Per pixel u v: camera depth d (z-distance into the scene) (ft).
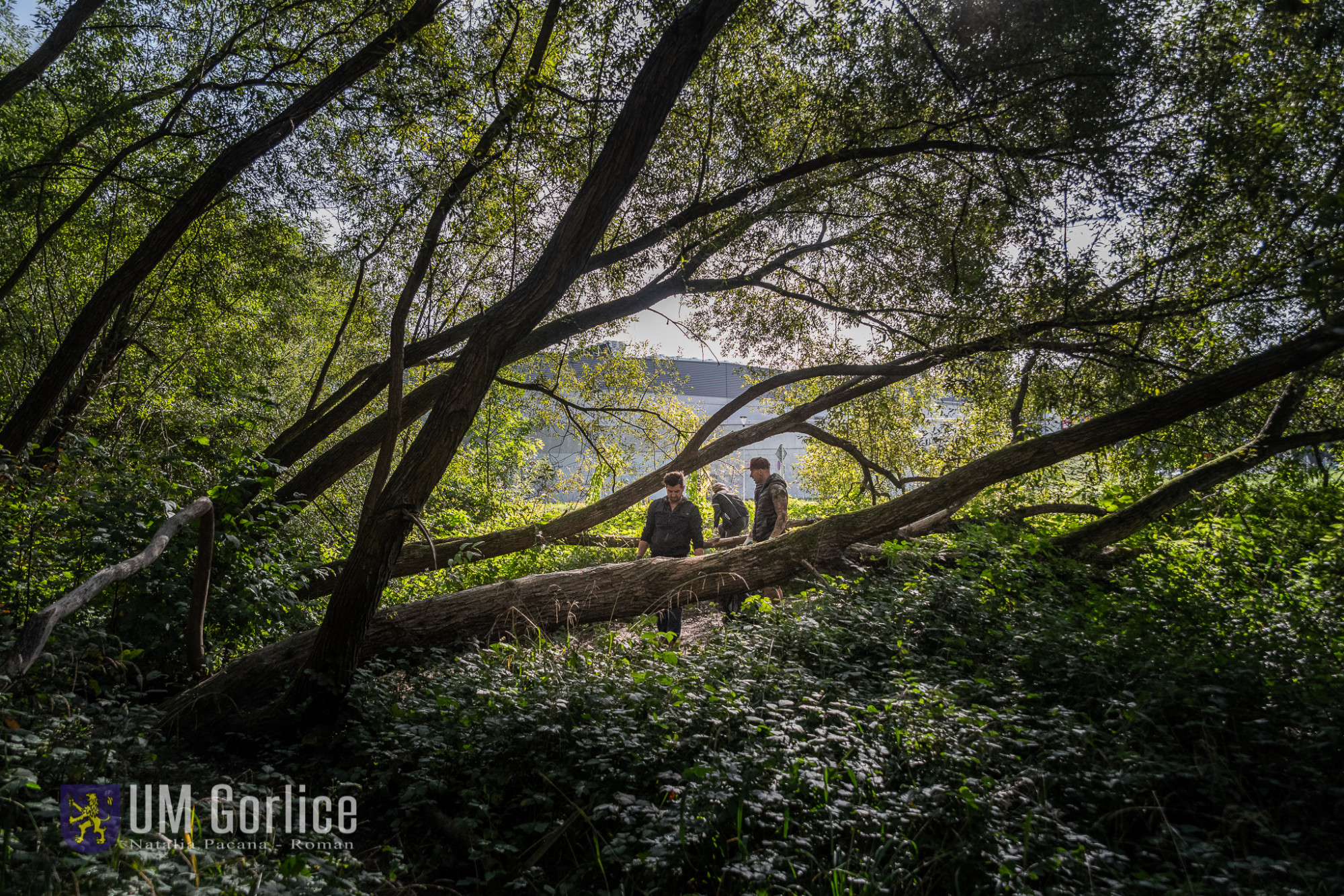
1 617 14.35
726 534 28.96
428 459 16.52
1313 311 23.76
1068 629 16.74
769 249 33.73
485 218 25.88
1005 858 9.22
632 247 29.73
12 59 42.11
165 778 12.38
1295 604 18.39
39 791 9.94
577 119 25.27
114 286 23.58
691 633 24.45
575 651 16.76
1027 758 11.84
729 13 19.20
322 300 45.57
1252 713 12.97
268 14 28.32
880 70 26.76
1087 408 30.17
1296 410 28.07
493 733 13.11
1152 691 13.30
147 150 34.63
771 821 10.32
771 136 29.25
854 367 32.40
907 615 18.34
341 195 29.43
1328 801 10.93
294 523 29.68
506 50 25.35
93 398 34.68
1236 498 30.14
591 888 10.57
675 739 12.37
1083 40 24.90
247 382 43.47
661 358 40.40
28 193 33.14
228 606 17.67
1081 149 25.11
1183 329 27.37
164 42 32.55
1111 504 29.30
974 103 26.32
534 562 33.53
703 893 9.76
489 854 11.46
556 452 56.80
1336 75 22.20
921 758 11.30
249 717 15.69
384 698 15.67
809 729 12.89
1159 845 10.09
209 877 8.75
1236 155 22.95
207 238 34.37
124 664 14.46
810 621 17.56
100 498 17.58
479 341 17.13
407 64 24.26
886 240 31.22
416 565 28.55
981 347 28.68
